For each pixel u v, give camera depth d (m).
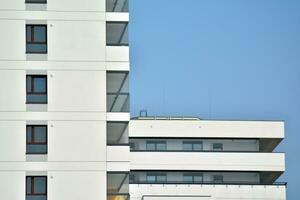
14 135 62.69
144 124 136.25
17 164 62.38
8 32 63.66
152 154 134.00
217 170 133.75
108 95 64.81
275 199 130.25
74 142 62.97
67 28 64.06
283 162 133.62
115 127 65.00
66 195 62.47
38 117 62.94
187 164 134.00
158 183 130.25
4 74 63.19
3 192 62.06
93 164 62.94
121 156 63.19
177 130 136.25
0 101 62.88
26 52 63.53
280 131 135.75
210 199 126.62
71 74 63.62
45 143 62.94
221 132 136.38
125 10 65.44
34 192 62.56
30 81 63.53
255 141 137.50
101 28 64.31
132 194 130.00
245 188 130.50
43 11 64.06
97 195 62.69
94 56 64.00
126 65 64.19
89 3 64.44
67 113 63.22
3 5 63.84
